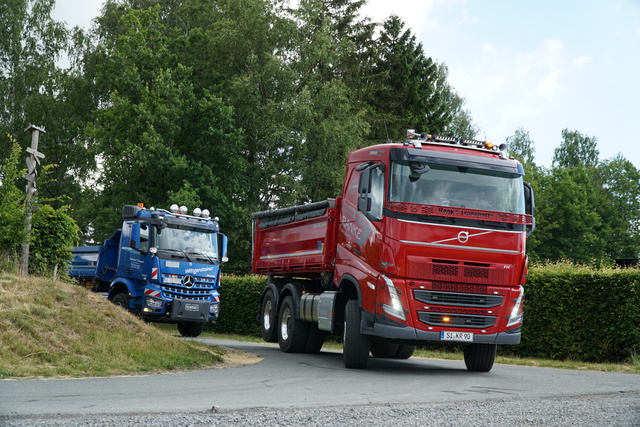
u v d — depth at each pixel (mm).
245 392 8523
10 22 44906
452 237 11242
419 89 51531
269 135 38000
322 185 40719
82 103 45000
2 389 7973
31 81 44969
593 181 73938
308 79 40875
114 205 38375
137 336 12172
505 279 11453
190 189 35594
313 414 6727
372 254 11602
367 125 40531
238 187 37438
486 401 8023
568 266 17719
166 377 10000
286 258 16547
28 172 16469
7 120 44438
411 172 11375
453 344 11570
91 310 12266
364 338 12219
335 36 45781
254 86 38688
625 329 15422
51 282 12781
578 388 9672
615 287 15727
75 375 9633
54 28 46406
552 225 60594
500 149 12586
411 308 11086
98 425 5805
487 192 11609
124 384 8891
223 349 14797
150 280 19500
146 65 39188
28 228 15383
